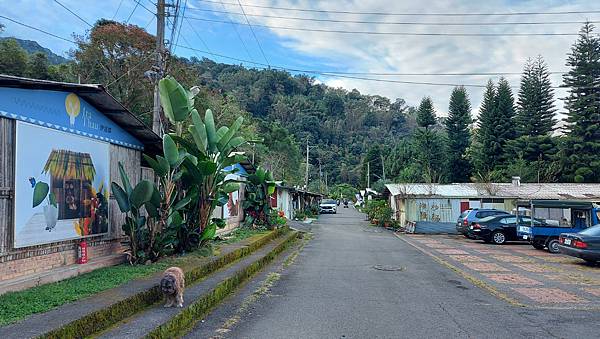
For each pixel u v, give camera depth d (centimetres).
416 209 2853
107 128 941
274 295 909
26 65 2589
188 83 3009
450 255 1684
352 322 715
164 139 971
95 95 820
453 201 2852
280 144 5972
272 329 665
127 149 1030
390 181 6184
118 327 570
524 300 924
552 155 4462
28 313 538
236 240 1553
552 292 1012
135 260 931
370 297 913
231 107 3806
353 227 3238
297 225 3100
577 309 850
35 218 714
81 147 845
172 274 679
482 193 2938
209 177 1140
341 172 10100
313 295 917
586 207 1812
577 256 1416
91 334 538
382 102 12988
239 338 618
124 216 1017
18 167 677
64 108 793
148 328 566
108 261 901
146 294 684
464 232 2366
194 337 623
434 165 5466
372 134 11244
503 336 664
